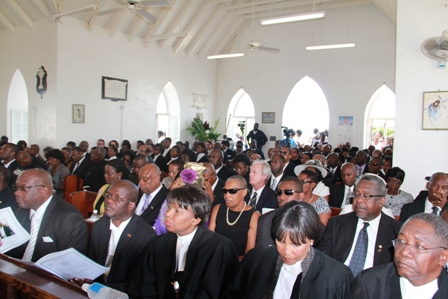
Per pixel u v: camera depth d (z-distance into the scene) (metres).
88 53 11.41
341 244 2.93
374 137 14.25
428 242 1.68
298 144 14.25
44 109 11.14
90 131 11.62
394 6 10.38
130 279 2.65
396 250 1.77
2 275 2.26
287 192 3.32
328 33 14.42
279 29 15.34
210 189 4.12
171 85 14.65
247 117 16.92
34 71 11.41
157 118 14.84
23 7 11.08
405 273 1.73
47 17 10.53
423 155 6.01
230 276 2.38
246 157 5.92
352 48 14.05
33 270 2.31
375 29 13.63
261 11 14.77
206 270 2.31
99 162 6.87
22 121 13.06
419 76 5.99
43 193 2.93
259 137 15.32
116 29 12.03
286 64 15.30
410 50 6.05
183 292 2.30
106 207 2.79
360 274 2.00
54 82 10.74
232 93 16.59
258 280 2.04
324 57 14.56
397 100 6.15
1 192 3.94
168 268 2.45
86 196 5.37
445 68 5.80
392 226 2.84
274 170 5.69
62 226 2.89
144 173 4.01
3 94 12.71
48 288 2.08
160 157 9.38
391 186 4.38
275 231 1.91
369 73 13.80
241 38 16.17
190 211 2.35
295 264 1.98
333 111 14.48
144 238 2.82
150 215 3.98
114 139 12.37
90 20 11.27
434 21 5.89
